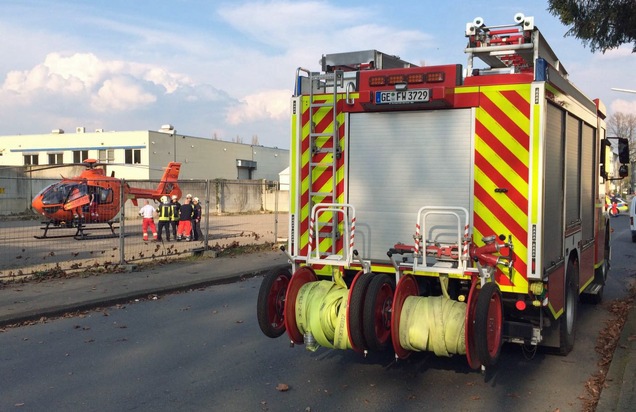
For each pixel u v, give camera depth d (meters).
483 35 6.43
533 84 5.46
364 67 6.98
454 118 5.93
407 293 5.56
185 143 52.81
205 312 9.38
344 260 5.92
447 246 5.82
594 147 8.59
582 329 8.11
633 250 19.67
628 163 10.51
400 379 5.95
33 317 8.79
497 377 6.02
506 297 5.67
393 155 6.23
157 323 8.58
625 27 8.76
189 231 20.70
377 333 5.44
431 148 6.04
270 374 6.11
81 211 21.05
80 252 16.77
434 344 5.29
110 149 50.41
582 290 7.77
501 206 5.69
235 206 41.59
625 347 6.79
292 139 6.62
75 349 7.14
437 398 5.41
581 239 7.54
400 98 5.94
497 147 5.70
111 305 9.98
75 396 5.45
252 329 8.16
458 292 5.90
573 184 6.96
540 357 6.76
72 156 52.25
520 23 6.13
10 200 32.88
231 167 58.66
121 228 13.90
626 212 49.19
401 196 6.20
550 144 5.80
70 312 9.30
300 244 6.65
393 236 6.25
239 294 11.09
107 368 6.34
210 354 6.89
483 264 5.48
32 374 6.12
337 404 5.24
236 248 17.58
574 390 5.64
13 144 54.16
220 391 5.59
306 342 5.78
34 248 17.86
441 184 5.99
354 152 6.41
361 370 6.24
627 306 9.48
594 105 8.39
